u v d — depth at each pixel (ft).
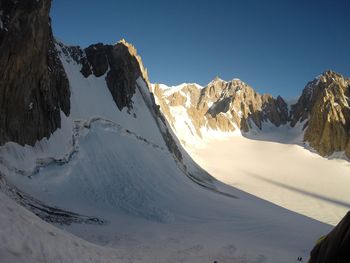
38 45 120.26
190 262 84.74
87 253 45.68
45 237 38.65
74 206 116.57
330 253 16.40
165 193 160.15
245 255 100.32
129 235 102.32
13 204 44.32
